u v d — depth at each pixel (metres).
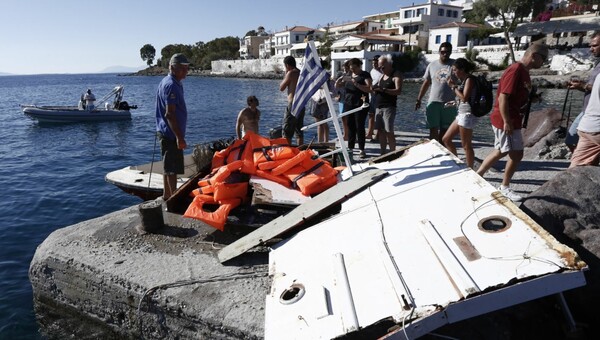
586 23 42.72
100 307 4.55
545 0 48.78
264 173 5.23
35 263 4.94
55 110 25.77
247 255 4.49
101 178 13.29
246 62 98.38
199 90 54.50
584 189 3.97
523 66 4.75
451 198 3.71
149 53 172.38
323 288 3.19
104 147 18.92
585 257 3.52
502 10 48.50
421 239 3.25
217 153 5.77
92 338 4.74
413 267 2.98
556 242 2.69
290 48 89.50
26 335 5.16
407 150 5.38
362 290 2.99
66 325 4.94
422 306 2.61
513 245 2.82
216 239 4.95
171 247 4.81
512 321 3.41
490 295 2.50
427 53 58.44
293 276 3.54
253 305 3.73
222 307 3.75
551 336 3.36
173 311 3.91
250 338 3.47
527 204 4.00
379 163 5.30
